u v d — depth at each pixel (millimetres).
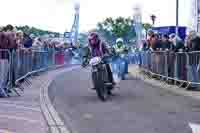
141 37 28438
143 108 9711
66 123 8109
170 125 7809
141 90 13352
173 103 10477
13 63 12891
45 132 7352
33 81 16188
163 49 16984
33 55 18344
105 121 8258
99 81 10828
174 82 15047
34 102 10672
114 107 9883
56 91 12984
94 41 11289
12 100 10938
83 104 10391
